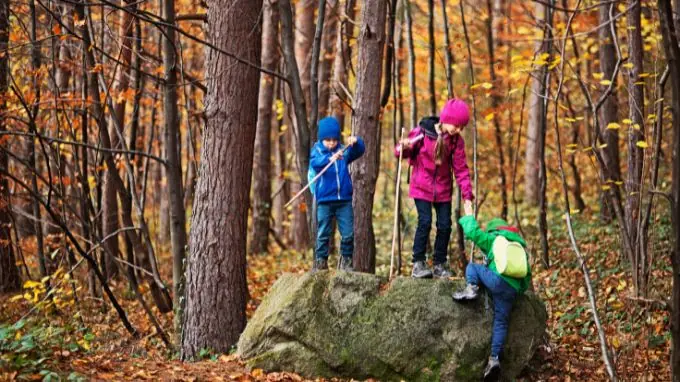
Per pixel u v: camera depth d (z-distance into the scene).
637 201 10.78
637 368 7.95
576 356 8.41
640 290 9.23
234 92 9.07
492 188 21.89
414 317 7.33
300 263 16.23
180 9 14.09
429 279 7.57
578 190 17.52
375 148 9.47
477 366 7.24
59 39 11.96
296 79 9.59
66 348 7.57
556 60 10.14
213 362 7.66
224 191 9.08
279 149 20.03
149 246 11.12
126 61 12.83
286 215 22.75
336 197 7.89
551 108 19.67
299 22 18.23
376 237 18.83
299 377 7.19
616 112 14.47
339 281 7.52
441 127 7.58
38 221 12.27
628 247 9.66
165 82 9.84
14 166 15.23
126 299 13.90
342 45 14.12
